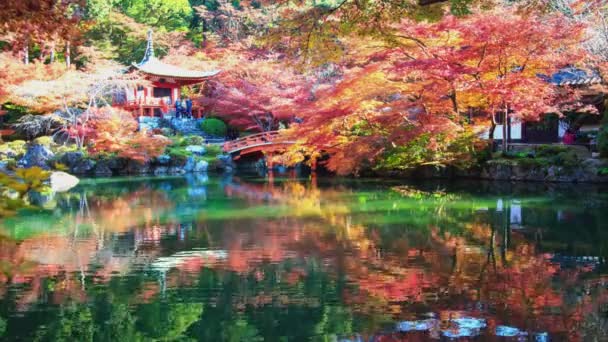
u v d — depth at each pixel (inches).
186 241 487.2
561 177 842.8
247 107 1406.3
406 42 769.6
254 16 1679.4
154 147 1232.8
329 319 288.2
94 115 1205.7
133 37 1692.9
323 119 795.4
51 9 271.6
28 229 551.2
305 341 261.3
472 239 474.9
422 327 273.6
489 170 917.2
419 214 611.8
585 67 861.2
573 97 852.6
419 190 822.5
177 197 807.7
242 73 1482.5
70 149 1220.5
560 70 924.6
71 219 612.4
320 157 1221.1
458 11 360.8
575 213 585.9
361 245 459.8
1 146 1159.6
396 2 369.1
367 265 395.5
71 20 277.4
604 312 288.4
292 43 428.5
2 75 885.8
